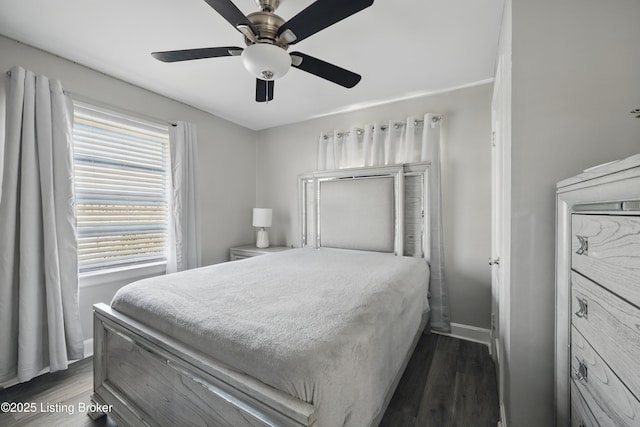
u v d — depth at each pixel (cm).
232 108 310
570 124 105
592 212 74
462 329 252
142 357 129
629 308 55
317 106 303
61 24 169
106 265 237
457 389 176
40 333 186
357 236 292
